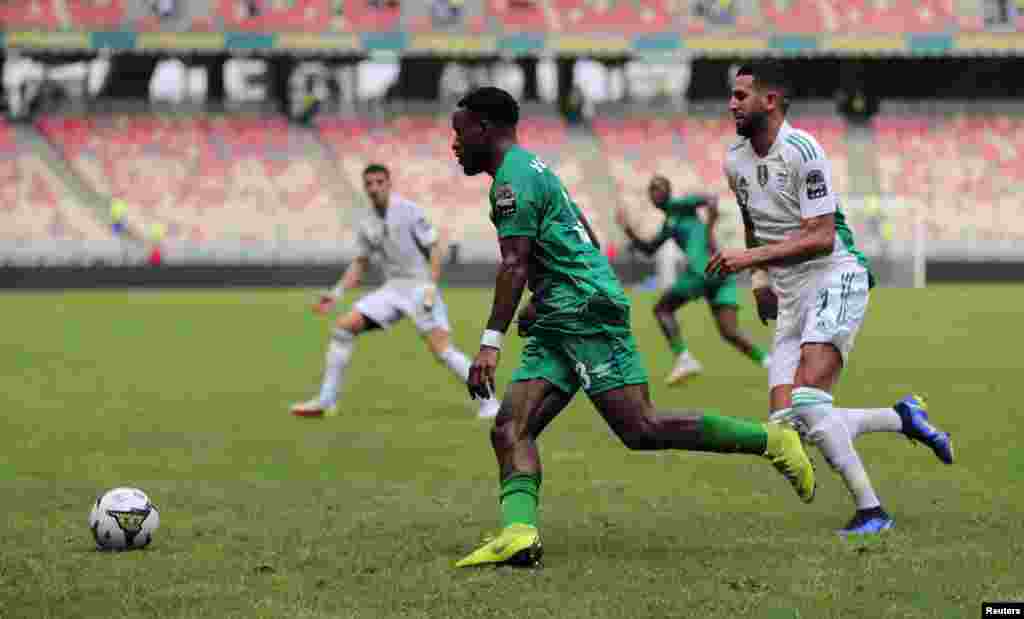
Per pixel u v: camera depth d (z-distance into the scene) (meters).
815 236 18.84
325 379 35.62
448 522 20.36
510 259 16.92
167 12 134.50
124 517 18.14
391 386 44.19
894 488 23.06
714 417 17.70
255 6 135.62
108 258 124.06
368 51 136.38
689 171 142.25
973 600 14.83
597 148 144.62
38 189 131.38
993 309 83.25
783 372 20.31
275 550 18.19
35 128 138.38
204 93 148.38
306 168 139.12
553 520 20.34
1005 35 140.00
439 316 35.22
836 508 21.25
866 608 14.51
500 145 17.55
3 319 80.94
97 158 136.12
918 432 20.50
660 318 43.34
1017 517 20.11
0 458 28.19
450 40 137.75
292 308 91.88
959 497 22.09
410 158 141.62
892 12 141.00
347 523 20.31
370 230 35.25
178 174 135.88
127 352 58.62
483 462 27.30
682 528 19.53
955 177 142.12
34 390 43.34
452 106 148.62
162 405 38.84
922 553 17.38
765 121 19.33
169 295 110.50
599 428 32.06
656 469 25.61
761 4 141.00
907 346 56.97
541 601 14.96
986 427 31.59
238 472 26.08
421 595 15.34
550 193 17.25
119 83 146.88
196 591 15.77
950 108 150.12
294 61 145.62
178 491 23.73
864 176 141.75
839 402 37.34
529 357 17.83
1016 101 151.12
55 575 16.70
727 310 43.31
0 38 131.00
